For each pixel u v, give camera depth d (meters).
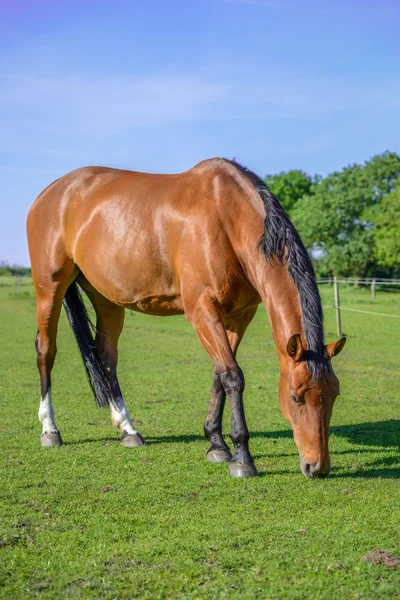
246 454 4.95
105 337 6.39
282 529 3.78
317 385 4.19
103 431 6.55
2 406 7.88
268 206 4.73
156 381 9.58
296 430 4.31
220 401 5.48
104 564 3.36
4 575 3.24
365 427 6.59
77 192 6.10
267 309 4.70
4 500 4.38
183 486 4.67
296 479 4.80
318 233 53.34
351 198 51.97
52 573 3.27
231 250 4.93
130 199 5.58
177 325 19.11
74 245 6.02
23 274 69.25
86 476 4.96
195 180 5.29
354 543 3.56
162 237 5.25
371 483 4.68
